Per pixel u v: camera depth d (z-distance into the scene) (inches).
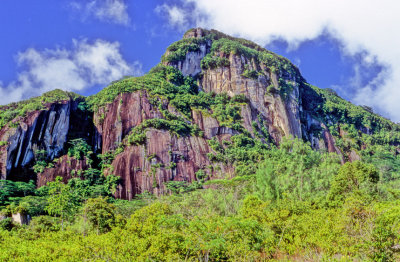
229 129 5408.5
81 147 4503.0
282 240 1111.6
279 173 3201.3
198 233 893.2
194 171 4606.3
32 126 4276.6
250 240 975.0
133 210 2765.7
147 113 5049.2
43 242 1183.6
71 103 4958.2
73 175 4185.5
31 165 4136.3
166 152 4608.8
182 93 5905.5
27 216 2332.7
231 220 984.3
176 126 4940.9
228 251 897.5
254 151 4975.4
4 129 4163.4
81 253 924.6
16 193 3521.2
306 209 1533.0
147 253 855.1
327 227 1013.8
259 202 1678.2
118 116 4960.6
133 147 4579.2
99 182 4175.7
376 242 757.3
